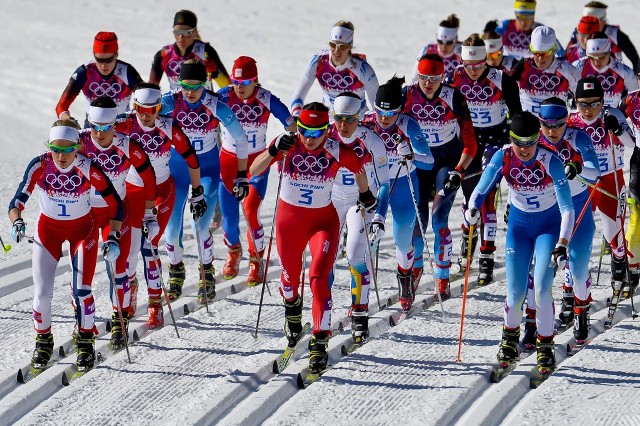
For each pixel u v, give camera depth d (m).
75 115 55.22
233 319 27.48
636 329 26.41
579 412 21.47
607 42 33.50
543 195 23.34
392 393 22.50
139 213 26.48
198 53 33.16
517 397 22.72
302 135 23.02
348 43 32.22
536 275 23.44
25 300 29.02
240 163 28.58
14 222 23.31
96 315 27.78
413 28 73.31
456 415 21.80
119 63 31.44
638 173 28.59
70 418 21.50
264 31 73.06
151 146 26.75
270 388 22.67
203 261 28.97
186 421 21.12
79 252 24.06
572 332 26.30
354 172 23.72
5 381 23.39
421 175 28.83
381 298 28.95
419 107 28.91
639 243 28.72
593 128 27.94
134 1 82.94
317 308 23.56
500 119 31.78
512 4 79.00
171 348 25.41
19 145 50.62
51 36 72.44
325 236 23.75
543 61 32.97
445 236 28.80
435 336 26.00
